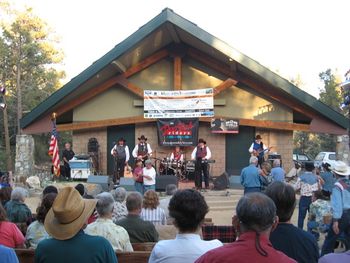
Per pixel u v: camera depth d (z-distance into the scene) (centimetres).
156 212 691
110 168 1848
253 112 1791
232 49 1591
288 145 1789
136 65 1798
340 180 762
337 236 758
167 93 1780
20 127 1753
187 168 1686
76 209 312
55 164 1703
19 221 623
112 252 318
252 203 245
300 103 1717
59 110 1806
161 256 309
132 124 1853
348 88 1534
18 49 3341
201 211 312
